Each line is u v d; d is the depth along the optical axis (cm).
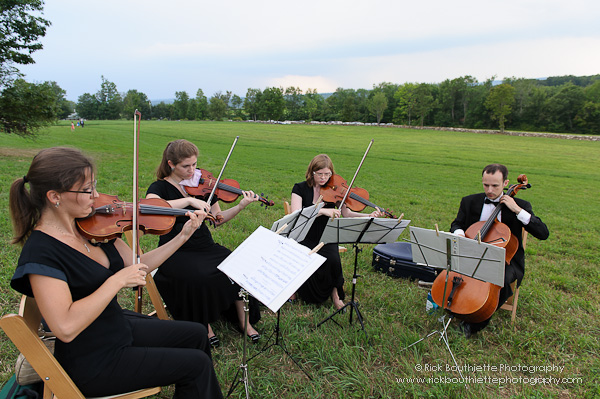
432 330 354
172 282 303
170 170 338
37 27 1731
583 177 2109
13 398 197
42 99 1777
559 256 618
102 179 1066
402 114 8688
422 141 4300
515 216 375
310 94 11012
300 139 3897
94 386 188
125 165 1452
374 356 311
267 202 384
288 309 381
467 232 380
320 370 286
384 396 260
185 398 204
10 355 278
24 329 167
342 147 3203
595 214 1127
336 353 303
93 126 4684
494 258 289
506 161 2672
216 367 284
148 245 515
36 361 172
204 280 298
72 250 181
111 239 214
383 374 285
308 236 404
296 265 225
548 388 284
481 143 4291
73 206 180
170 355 199
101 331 191
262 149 2647
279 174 1509
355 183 1425
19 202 176
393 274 472
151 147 2366
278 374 281
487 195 381
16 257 431
